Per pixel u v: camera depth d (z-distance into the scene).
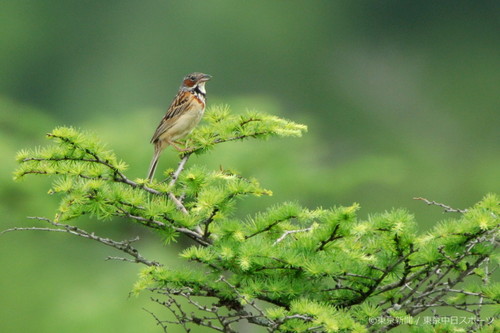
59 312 14.38
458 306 7.25
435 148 30.23
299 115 33.09
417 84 34.31
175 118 10.64
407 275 7.29
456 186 24.19
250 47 33.88
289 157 14.80
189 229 7.37
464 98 33.81
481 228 6.70
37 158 7.27
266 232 7.59
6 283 15.66
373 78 34.53
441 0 35.47
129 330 13.66
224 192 7.25
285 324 6.82
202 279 7.09
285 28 34.06
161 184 7.66
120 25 33.19
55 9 32.72
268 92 33.78
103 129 14.65
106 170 7.44
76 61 33.00
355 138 32.41
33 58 32.94
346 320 6.71
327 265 6.94
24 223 13.62
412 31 35.47
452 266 7.04
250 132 8.01
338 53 34.78
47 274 15.82
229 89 33.44
